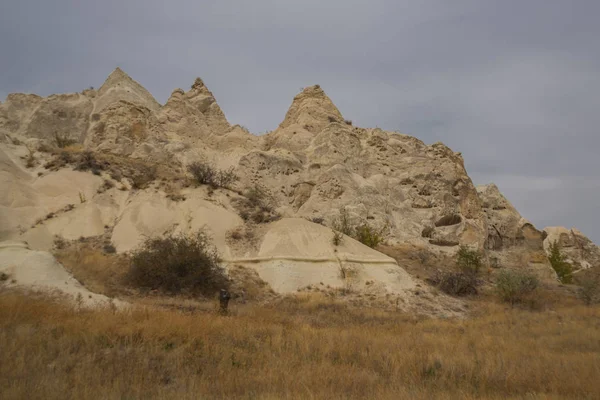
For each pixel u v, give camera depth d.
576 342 15.52
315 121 62.94
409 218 48.03
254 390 8.12
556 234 69.19
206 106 67.94
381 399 7.89
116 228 30.09
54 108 55.06
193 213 32.44
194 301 22.36
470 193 53.91
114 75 64.44
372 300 27.20
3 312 11.42
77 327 10.73
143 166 39.12
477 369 10.11
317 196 46.75
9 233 27.55
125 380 8.08
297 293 27.02
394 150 56.28
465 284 31.91
